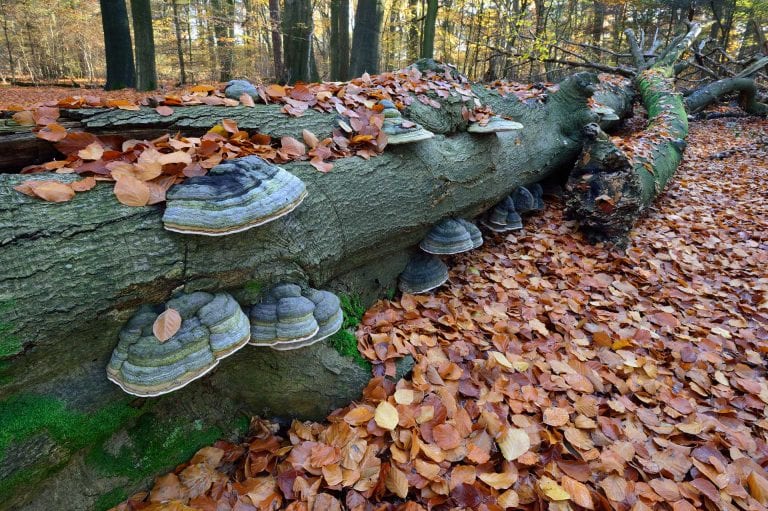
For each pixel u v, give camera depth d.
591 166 4.59
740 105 12.27
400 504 1.94
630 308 3.67
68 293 1.52
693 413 2.57
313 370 2.34
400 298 3.44
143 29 12.52
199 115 2.39
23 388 1.57
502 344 2.99
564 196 4.95
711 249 4.76
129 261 1.65
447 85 3.78
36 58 27.19
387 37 20.50
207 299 1.86
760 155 8.37
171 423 2.06
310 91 3.06
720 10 21.31
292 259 2.19
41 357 1.54
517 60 15.88
